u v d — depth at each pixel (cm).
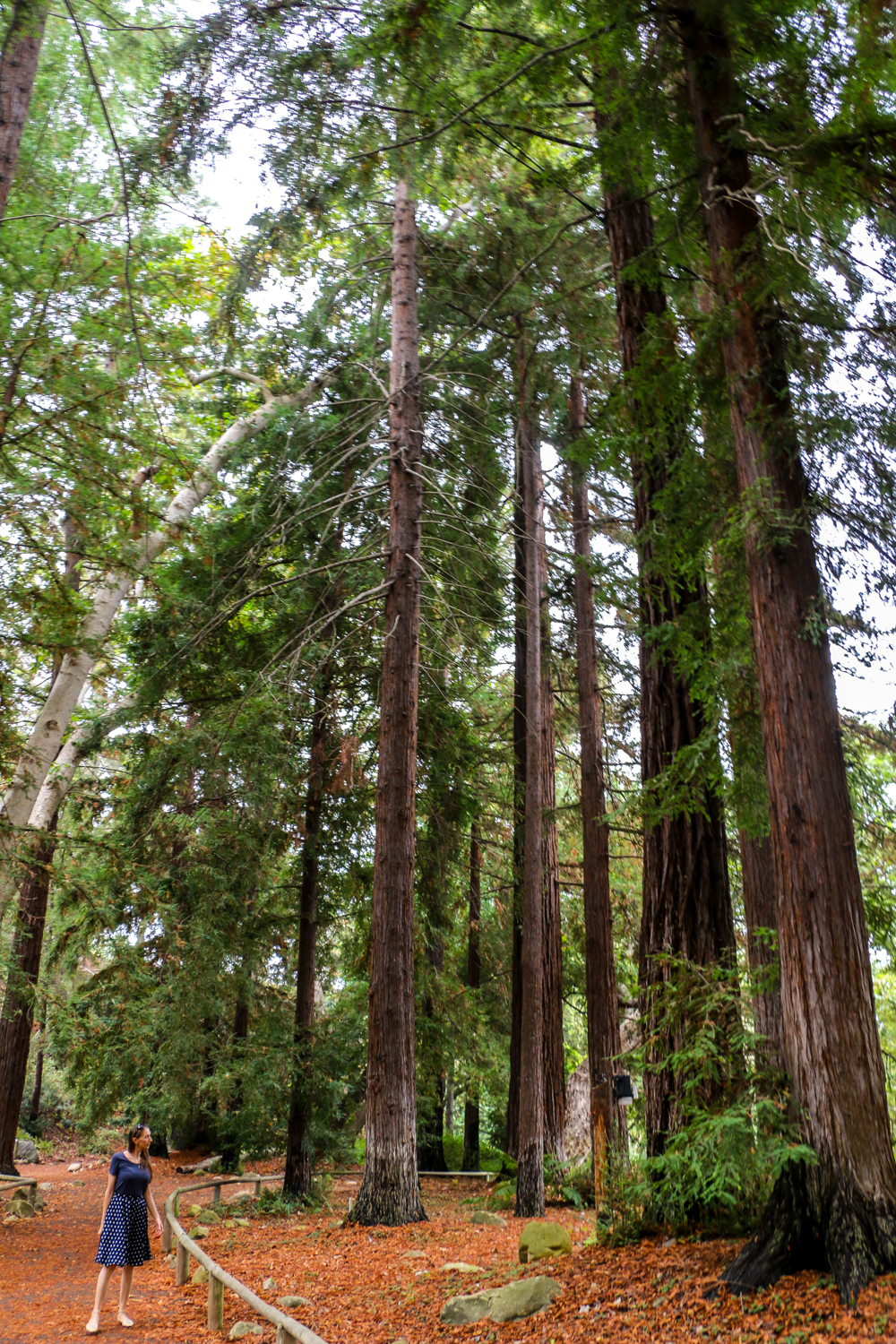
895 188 657
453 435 1659
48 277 1217
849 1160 559
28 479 1086
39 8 1005
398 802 1406
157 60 1125
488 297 1507
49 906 1717
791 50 745
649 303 993
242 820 1549
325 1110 1594
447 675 1850
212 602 1648
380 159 1043
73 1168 2441
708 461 831
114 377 1184
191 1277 1023
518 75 836
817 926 604
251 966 1570
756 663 727
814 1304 514
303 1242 1168
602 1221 841
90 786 1664
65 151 1504
